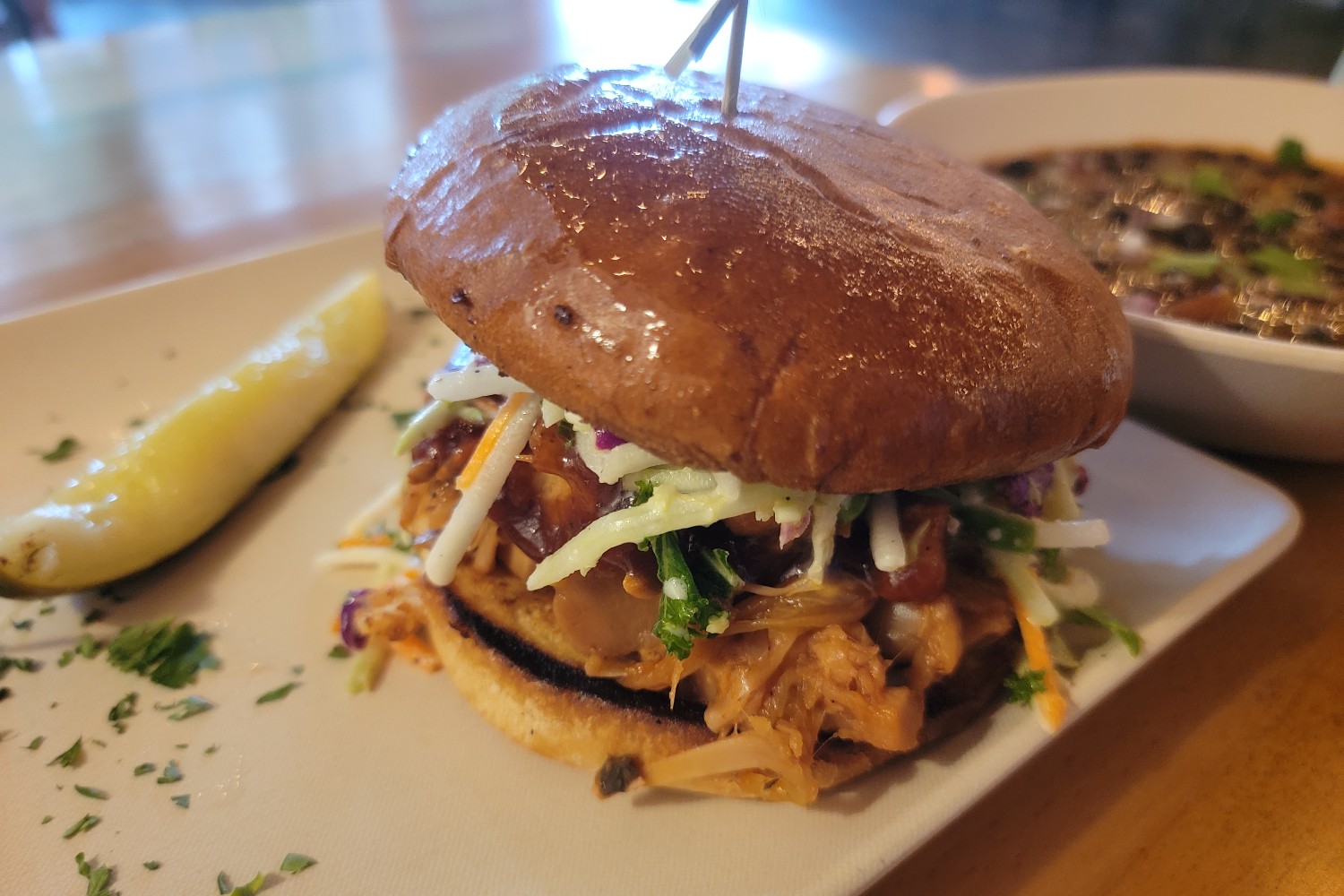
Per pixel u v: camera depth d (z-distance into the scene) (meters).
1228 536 0.18
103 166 0.33
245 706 0.16
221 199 0.31
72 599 0.18
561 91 0.14
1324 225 0.25
